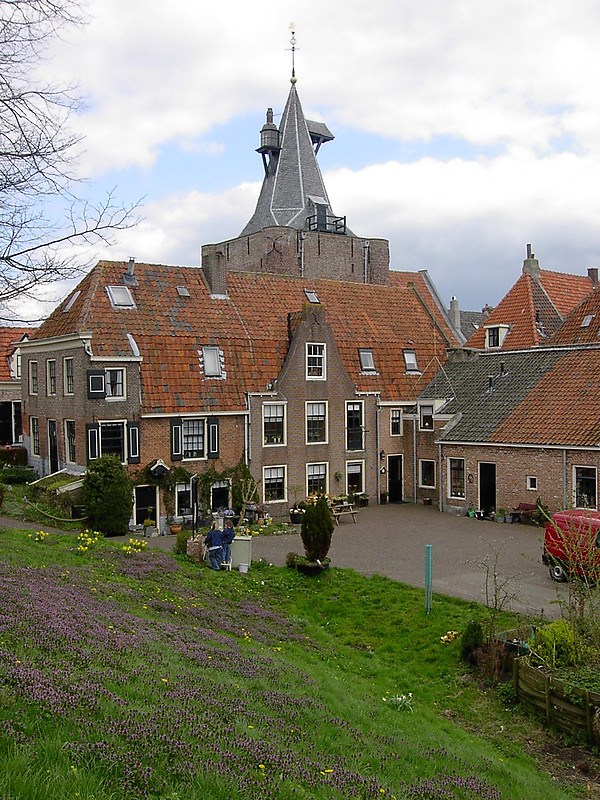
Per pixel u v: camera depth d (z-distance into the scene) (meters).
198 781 6.99
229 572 21.84
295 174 56.56
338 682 13.18
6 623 10.83
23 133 9.71
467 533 28.22
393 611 18.97
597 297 38.09
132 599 16.12
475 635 15.64
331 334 35.00
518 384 33.56
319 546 22.41
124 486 27.69
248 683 11.20
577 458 28.58
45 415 33.34
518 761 11.61
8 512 28.00
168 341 31.42
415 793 8.67
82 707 8.11
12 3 9.45
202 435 31.23
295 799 7.21
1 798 5.94
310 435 34.31
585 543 17.22
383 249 55.69
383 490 36.62
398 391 37.22
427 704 13.79
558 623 14.51
